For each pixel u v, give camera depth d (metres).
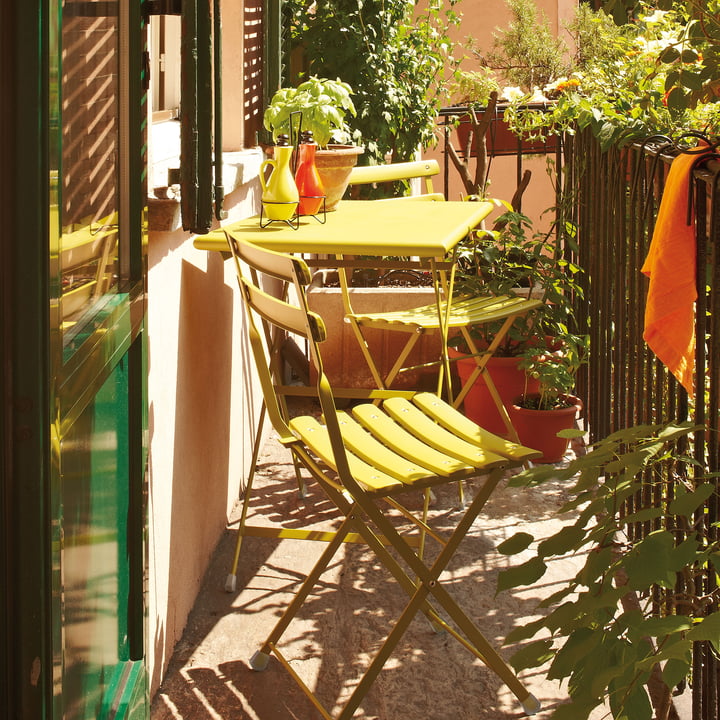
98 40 1.66
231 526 3.68
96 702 1.67
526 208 8.61
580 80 4.64
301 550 3.50
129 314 1.81
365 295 5.02
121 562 1.90
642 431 2.01
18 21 1.15
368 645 2.89
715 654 2.15
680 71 2.63
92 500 1.62
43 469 1.21
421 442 2.73
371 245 2.90
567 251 5.08
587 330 4.66
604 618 1.77
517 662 1.83
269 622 3.02
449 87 6.32
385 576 3.31
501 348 4.56
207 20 2.35
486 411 4.54
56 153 1.23
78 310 1.53
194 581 3.12
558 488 4.07
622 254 3.53
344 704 2.62
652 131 3.43
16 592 1.22
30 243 1.18
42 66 1.17
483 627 2.99
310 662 2.80
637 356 3.15
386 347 5.06
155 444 2.62
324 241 2.94
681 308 2.42
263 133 4.59
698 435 2.30
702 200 2.29
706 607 2.27
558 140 5.04
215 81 2.58
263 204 3.28
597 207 4.19
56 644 1.26
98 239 1.67
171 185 2.83
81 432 1.53
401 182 5.86
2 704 1.24
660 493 2.81
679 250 2.38
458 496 3.97
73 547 1.48
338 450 2.40
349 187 5.78
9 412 1.20
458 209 3.69
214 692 2.66
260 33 4.59
